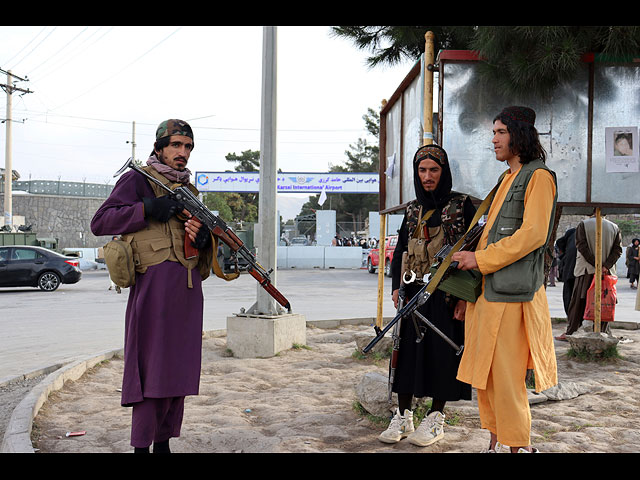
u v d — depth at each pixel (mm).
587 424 3863
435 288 3111
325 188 34219
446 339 3354
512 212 2928
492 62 4891
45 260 16688
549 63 4551
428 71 5078
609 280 6648
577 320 7164
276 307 6820
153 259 2930
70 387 5113
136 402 2844
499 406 2869
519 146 2982
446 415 4023
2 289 17734
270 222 6734
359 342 6258
